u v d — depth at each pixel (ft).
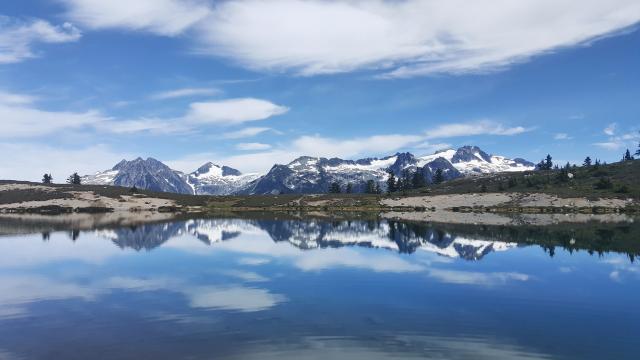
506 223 388.98
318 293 126.72
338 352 80.84
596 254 201.98
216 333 91.40
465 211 601.21
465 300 117.60
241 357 78.89
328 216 544.21
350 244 247.50
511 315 103.81
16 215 572.10
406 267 171.42
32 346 84.89
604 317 101.91
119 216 552.41
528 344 84.69
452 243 247.70
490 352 80.79
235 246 243.19
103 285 140.15
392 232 317.22
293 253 212.84
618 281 142.61
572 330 92.63
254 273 159.63
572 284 137.90
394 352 80.89
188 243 258.37
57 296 125.49
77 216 548.72
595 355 79.20
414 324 96.89
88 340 87.81
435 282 141.90
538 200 619.26
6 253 216.13
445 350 81.66
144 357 79.00
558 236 276.41
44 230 340.18
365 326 95.50
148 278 151.43
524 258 192.65
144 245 248.93
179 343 85.71
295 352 81.00
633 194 597.11
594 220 413.39
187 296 124.16
